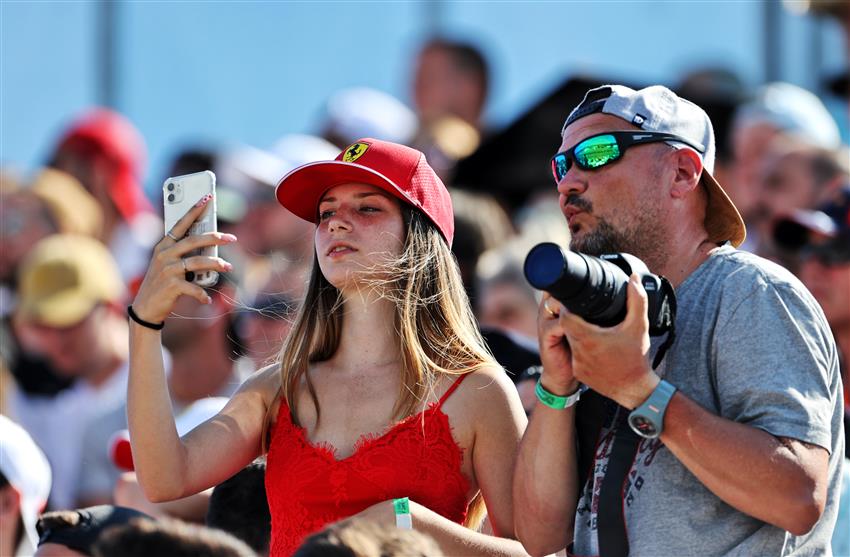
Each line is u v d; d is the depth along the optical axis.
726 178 25.22
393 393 12.56
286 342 13.16
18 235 26.05
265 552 14.04
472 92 29.14
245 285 21.11
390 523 11.45
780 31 28.52
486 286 18.67
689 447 10.52
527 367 16.23
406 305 12.72
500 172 25.58
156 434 12.18
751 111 24.62
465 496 12.42
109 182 27.64
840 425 11.38
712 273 11.54
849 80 27.22
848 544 14.19
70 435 21.25
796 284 11.22
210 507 14.24
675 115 11.89
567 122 12.28
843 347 17.31
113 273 23.75
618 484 11.20
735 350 11.00
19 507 14.79
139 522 10.05
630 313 10.37
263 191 24.06
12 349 21.92
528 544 11.65
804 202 21.88
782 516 10.45
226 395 19.98
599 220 11.80
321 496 12.13
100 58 30.34
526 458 11.56
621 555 11.10
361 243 12.80
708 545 10.96
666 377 11.30
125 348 22.55
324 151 27.06
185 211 12.51
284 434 12.61
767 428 10.66
